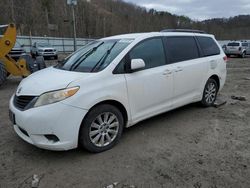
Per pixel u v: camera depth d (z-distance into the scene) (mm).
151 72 4230
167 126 4727
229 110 5730
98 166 3354
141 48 4227
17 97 3650
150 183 2988
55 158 3562
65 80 3477
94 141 3621
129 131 4484
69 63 4402
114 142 3861
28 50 34562
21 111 3420
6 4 53000
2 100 6906
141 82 4062
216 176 3113
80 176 3137
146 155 3633
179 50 4910
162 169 3273
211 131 4496
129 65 3945
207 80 5578
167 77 4484
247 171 3215
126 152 3721
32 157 3600
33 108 3312
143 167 3322
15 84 9609
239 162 3432
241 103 6359
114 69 3785
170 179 3061
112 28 74562
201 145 3945
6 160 3521
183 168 3291
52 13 61906
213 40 5973
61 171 3248
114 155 3637
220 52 6051
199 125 4785
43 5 64688
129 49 4039
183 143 4016
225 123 4895
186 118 5160
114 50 4121
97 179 3074
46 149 3504
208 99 5801
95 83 3553
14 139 4191
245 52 25531
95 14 76625
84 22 69625
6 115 5465
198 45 5414
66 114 3283
